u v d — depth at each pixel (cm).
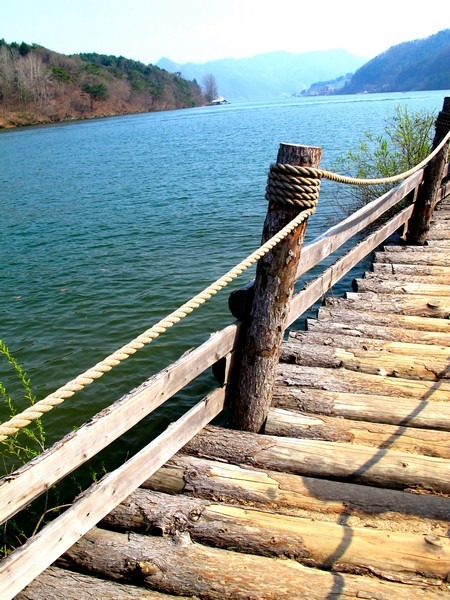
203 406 346
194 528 280
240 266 302
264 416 370
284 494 302
